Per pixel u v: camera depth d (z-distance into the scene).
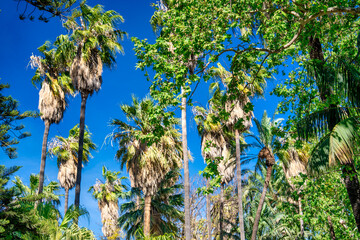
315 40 13.33
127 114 22.58
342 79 11.69
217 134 27.89
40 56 24.83
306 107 13.88
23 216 10.94
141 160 22.09
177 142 24.44
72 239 11.95
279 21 11.70
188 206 17.45
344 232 18.91
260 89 22.08
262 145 23.36
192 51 10.78
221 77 22.47
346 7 10.09
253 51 11.16
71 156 31.56
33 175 14.95
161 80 10.89
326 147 10.65
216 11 10.99
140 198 27.52
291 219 25.22
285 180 30.36
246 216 33.16
